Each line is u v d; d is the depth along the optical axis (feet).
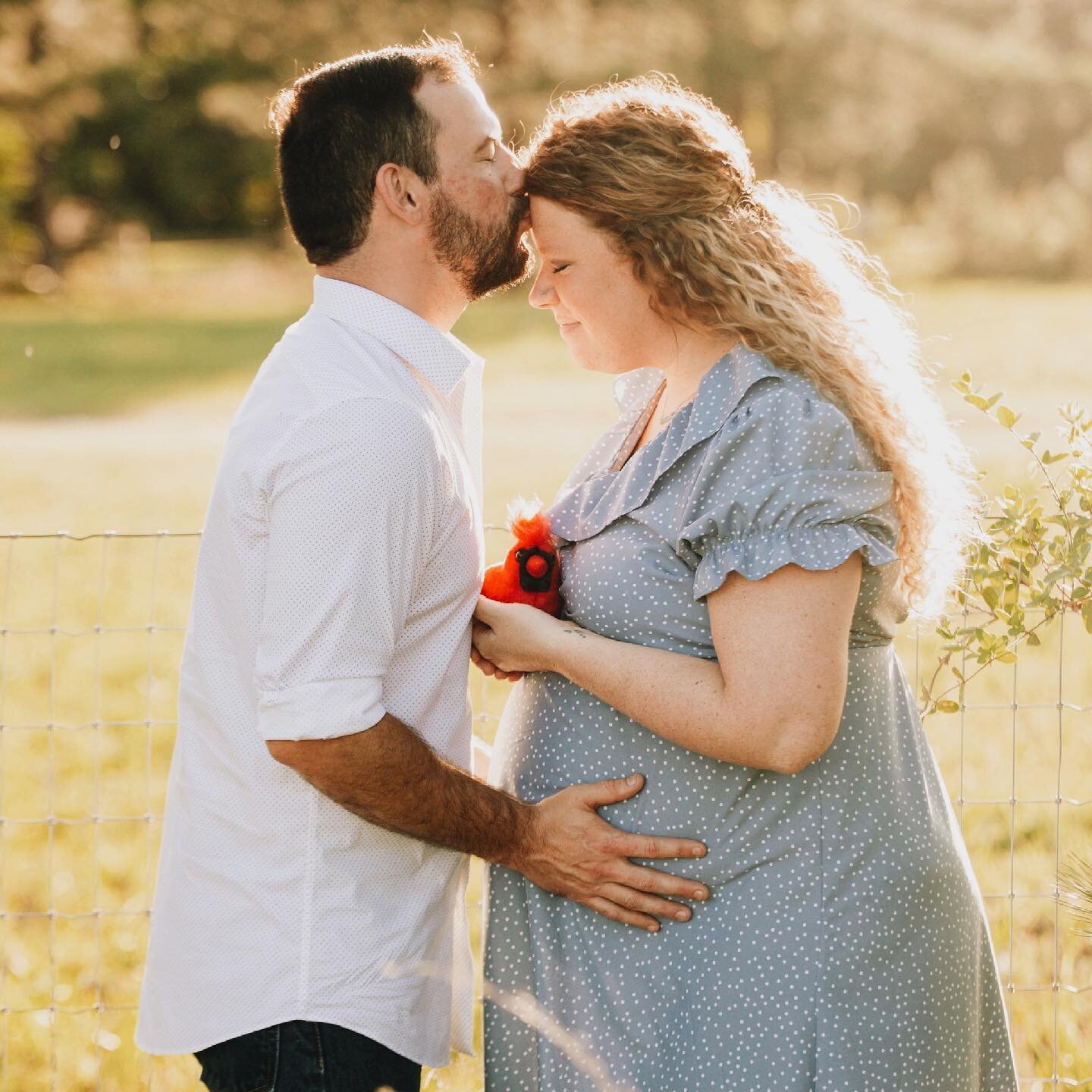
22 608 25.89
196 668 7.98
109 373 70.54
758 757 7.22
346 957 7.67
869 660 7.84
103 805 17.74
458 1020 8.57
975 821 15.79
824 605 7.11
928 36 148.15
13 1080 11.58
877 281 8.59
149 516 35.83
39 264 125.08
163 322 95.81
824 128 148.66
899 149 153.48
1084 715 18.38
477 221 7.95
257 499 7.47
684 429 7.78
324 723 7.20
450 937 8.29
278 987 7.64
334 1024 7.65
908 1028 7.70
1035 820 15.87
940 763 16.99
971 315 82.89
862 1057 7.59
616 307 7.95
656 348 8.08
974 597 9.50
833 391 7.54
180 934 7.93
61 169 125.18
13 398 61.82
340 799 7.45
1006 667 19.97
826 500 7.11
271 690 7.30
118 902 15.19
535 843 7.92
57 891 15.37
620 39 127.65
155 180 133.59
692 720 7.36
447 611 7.93
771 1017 7.63
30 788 18.26
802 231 8.05
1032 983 12.61
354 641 7.26
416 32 123.13
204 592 7.93
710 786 7.77
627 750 7.96
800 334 7.60
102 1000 12.88
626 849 7.81
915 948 7.77
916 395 8.02
